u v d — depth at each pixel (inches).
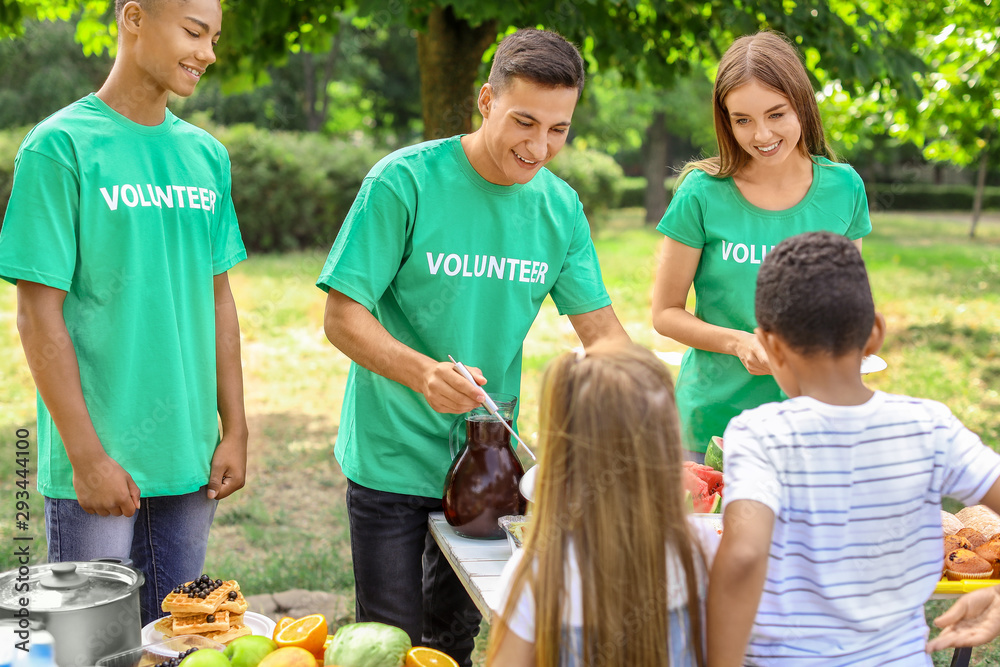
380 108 1031.0
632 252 568.4
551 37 71.4
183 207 82.4
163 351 80.7
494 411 69.5
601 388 49.3
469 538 73.7
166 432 81.4
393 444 80.8
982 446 54.1
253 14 207.3
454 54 209.5
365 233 76.4
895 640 53.6
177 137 83.1
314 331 374.3
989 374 303.1
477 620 92.0
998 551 72.6
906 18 263.1
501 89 70.9
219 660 59.7
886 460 52.7
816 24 197.6
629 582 48.8
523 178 74.2
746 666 53.9
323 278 76.5
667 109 778.2
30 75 749.3
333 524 182.7
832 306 52.7
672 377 51.6
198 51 77.2
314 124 833.5
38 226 74.2
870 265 535.5
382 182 76.5
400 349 73.8
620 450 48.8
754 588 49.8
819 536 52.0
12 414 251.8
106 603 62.4
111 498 76.7
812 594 52.6
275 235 570.9
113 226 77.6
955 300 424.8
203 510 86.6
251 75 235.5
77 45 749.9
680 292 96.4
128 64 78.0
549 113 70.1
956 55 270.4
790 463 52.1
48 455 79.4
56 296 75.7
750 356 83.4
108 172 77.4
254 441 241.0
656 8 201.6
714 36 234.5
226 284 91.1
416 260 78.4
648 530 48.8
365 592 84.0
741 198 91.9
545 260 82.1
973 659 121.0
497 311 81.0
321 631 66.5
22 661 58.7
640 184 1174.3
